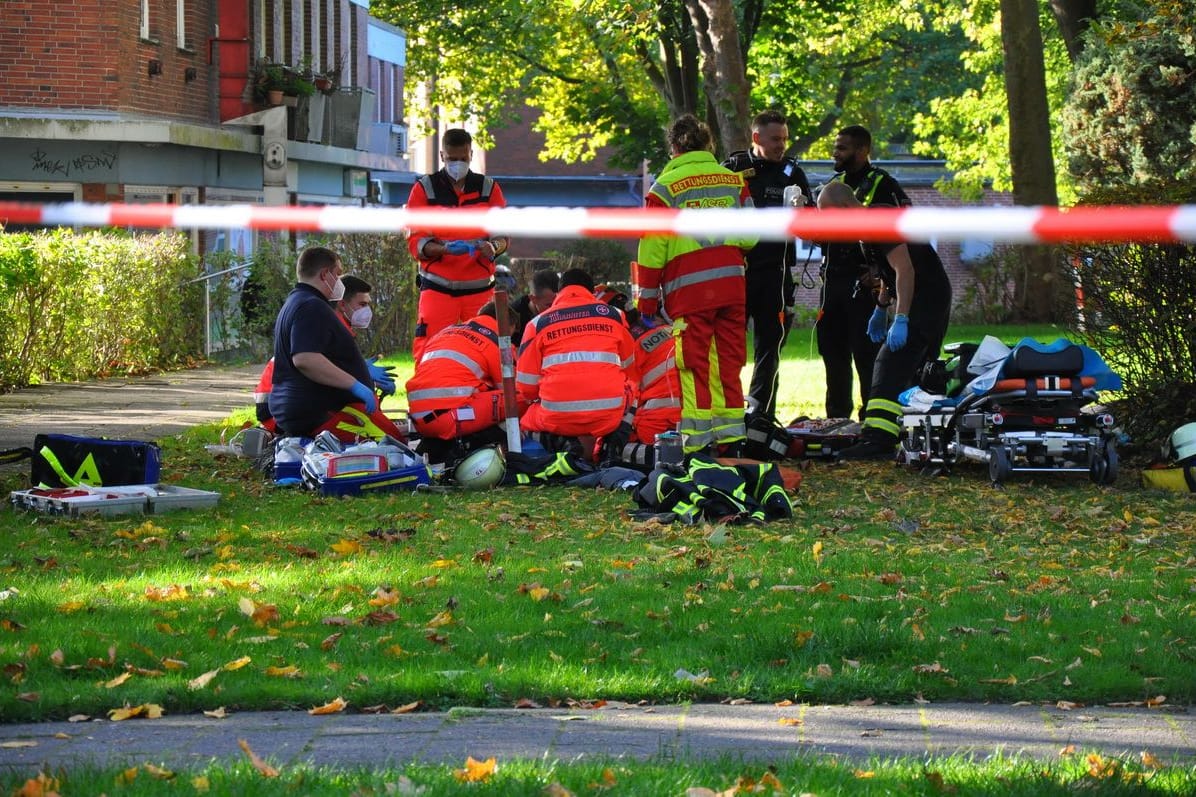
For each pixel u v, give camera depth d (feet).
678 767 14.32
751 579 22.97
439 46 149.48
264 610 20.30
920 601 21.53
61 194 82.74
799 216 10.62
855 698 17.35
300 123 107.24
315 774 14.02
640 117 149.89
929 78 181.16
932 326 37.99
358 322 37.93
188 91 93.76
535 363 35.24
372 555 25.34
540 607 21.34
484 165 199.00
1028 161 100.78
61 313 63.62
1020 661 18.53
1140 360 40.19
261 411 37.70
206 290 77.87
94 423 47.83
